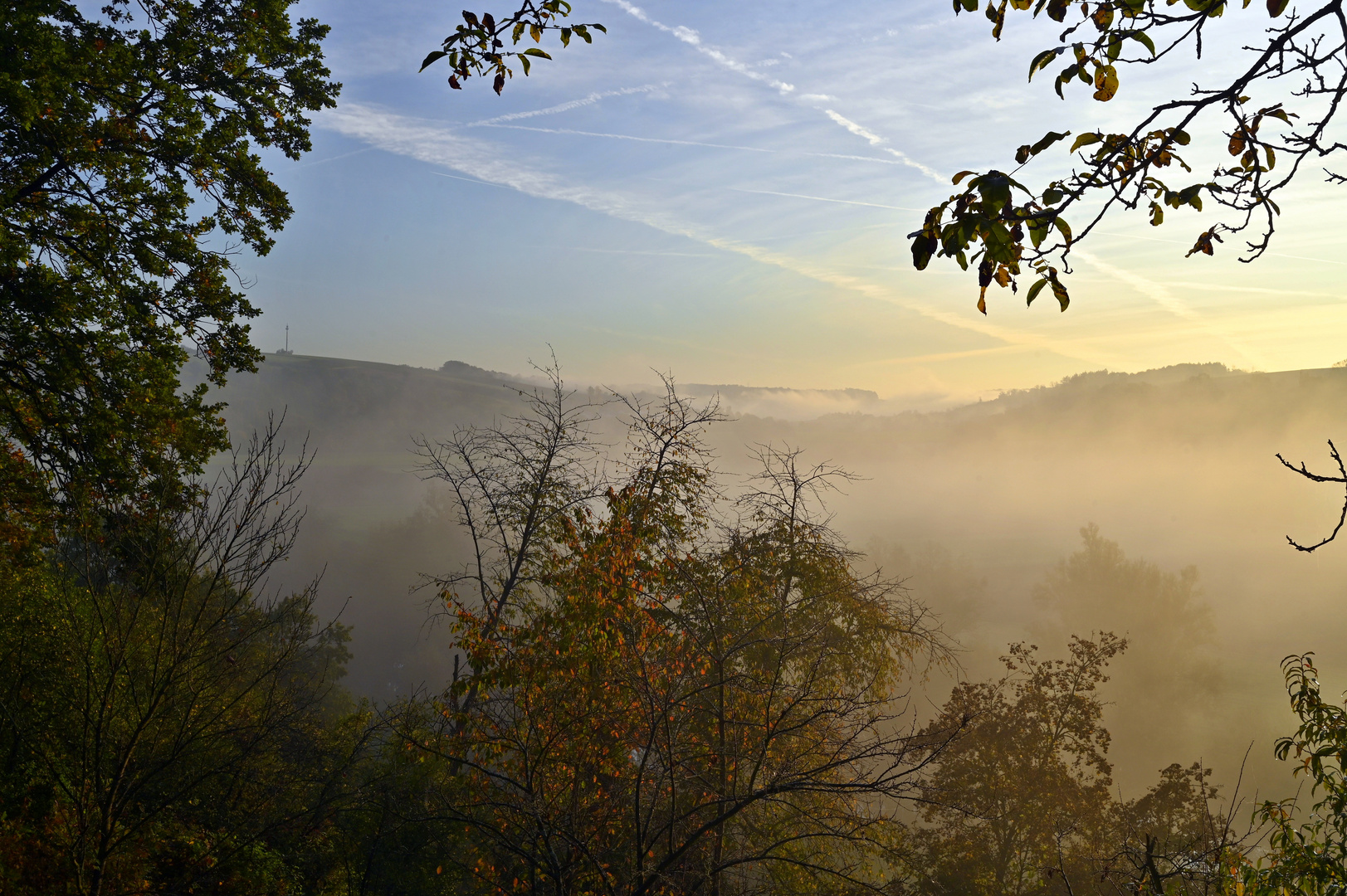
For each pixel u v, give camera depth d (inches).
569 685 394.9
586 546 482.9
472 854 437.7
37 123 457.7
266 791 421.1
